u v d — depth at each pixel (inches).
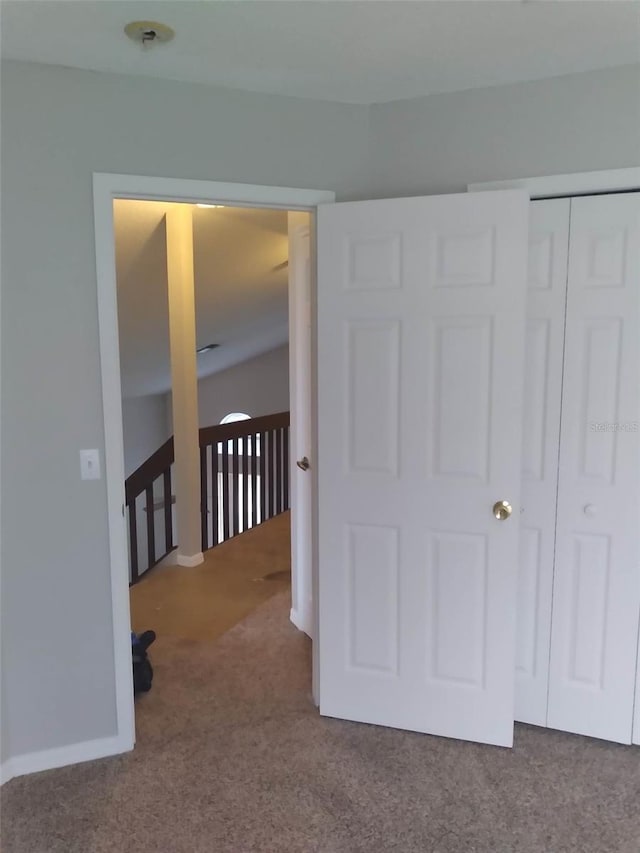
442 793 84.1
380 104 95.3
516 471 89.1
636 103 84.7
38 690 89.5
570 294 90.0
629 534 90.8
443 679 95.8
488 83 89.4
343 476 96.7
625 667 93.0
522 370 87.4
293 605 136.4
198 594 152.6
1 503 85.4
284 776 87.8
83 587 90.1
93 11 68.7
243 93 89.9
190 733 98.0
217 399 340.5
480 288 87.6
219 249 172.1
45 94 81.6
